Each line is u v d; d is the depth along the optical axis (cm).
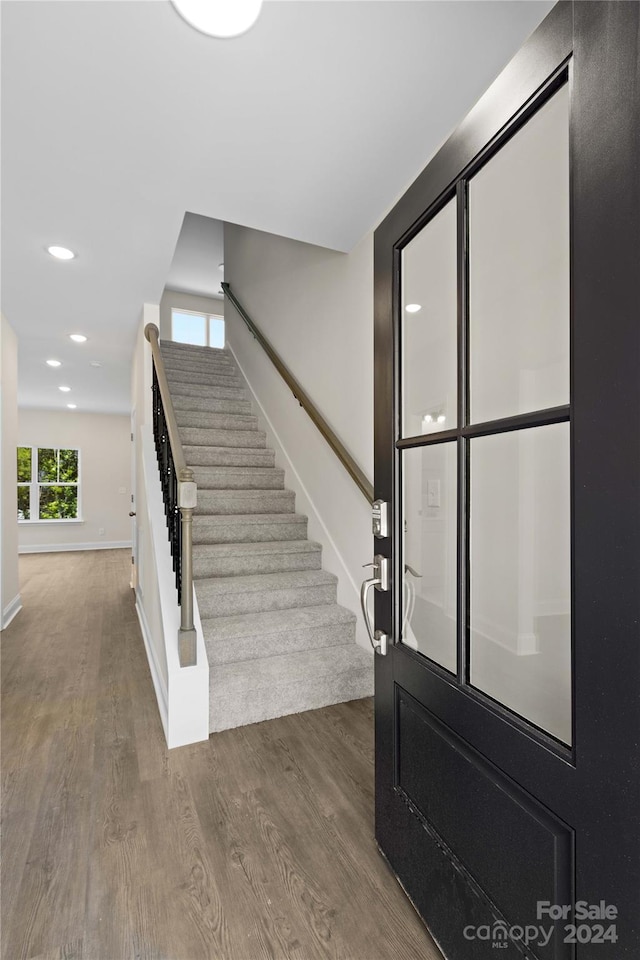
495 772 94
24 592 504
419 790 122
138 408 412
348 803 167
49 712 234
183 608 206
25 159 190
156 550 269
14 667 294
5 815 160
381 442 142
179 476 209
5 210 229
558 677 91
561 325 91
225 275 580
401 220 131
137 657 312
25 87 153
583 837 73
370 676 246
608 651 69
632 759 65
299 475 356
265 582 280
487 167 101
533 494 96
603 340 70
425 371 130
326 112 164
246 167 195
